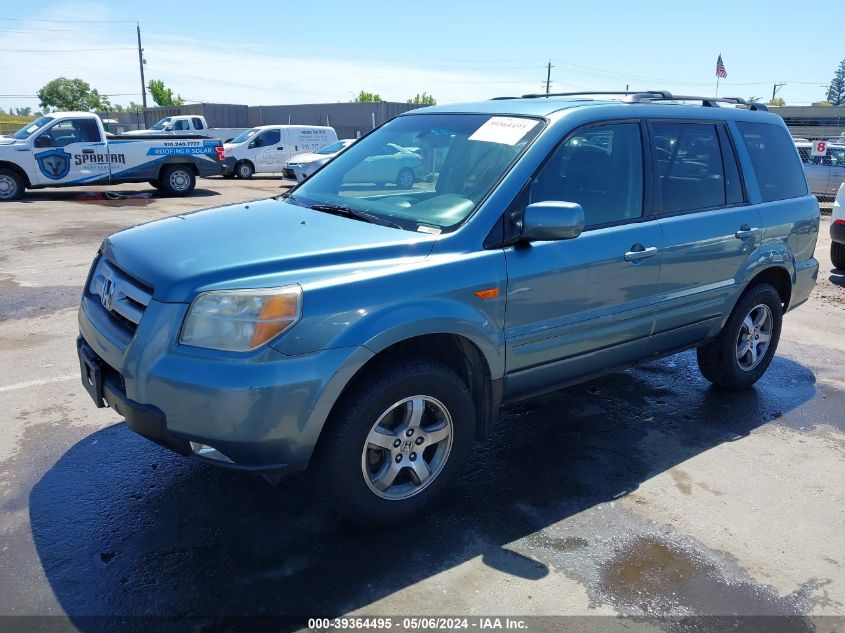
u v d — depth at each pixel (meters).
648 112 4.19
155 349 2.82
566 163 3.71
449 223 3.39
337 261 3.02
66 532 3.19
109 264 3.43
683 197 4.32
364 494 3.11
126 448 4.00
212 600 2.78
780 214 4.95
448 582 2.94
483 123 3.95
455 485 3.72
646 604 2.86
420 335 3.17
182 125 29.88
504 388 3.59
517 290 3.42
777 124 5.20
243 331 2.74
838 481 3.95
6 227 11.79
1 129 41.66
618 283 3.89
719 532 3.40
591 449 4.21
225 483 3.65
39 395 4.70
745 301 4.88
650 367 5.73
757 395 5.21
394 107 42.69
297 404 2.79
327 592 2.85
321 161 20.94
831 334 6.96
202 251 3.07
